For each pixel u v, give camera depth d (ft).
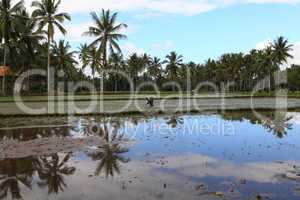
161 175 33.73
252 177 32.96
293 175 33.71
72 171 35.50
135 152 44.80
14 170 35.99
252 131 65.10
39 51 200.54
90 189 29.58
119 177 33.12
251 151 45.62
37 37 175.63
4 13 156.87
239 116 94.73
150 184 30.81
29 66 208.95
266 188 29.55
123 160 40.27
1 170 35.94
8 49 180.04
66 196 27.99
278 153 44.37
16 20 157.99
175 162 39.17
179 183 31.01
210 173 34.40
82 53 279.90
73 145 49.44
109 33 172.45
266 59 282.15
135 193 28.37
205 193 28.25
